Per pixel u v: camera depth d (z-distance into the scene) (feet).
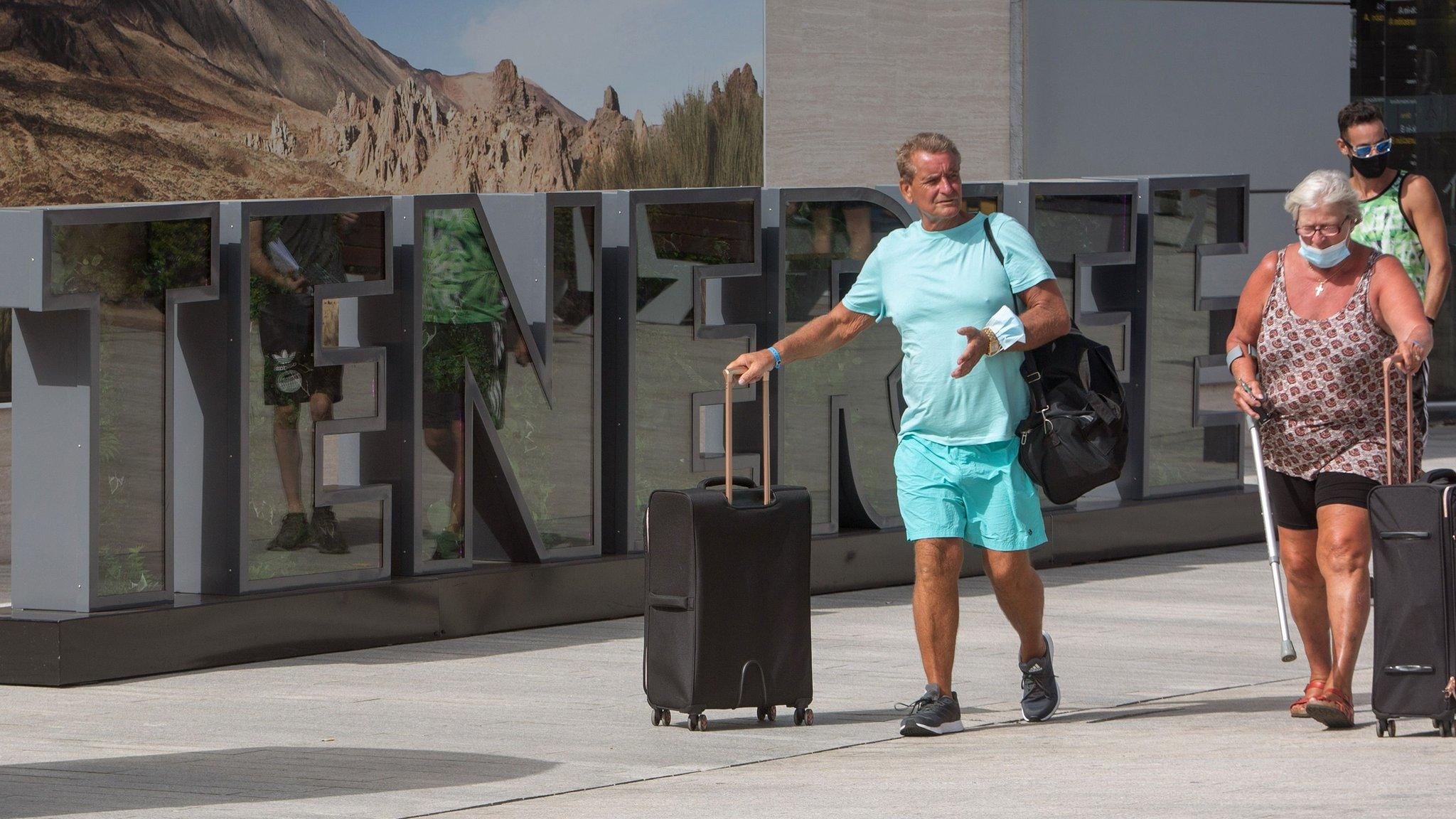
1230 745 34.47
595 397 53.52
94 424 43.75
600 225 53.47
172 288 45.14
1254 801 28.25
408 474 49.85
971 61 87.92
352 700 41.39
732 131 85.30
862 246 59.16
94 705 40.83
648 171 83.41
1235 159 91.76
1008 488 37.37
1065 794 29.55
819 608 54.60
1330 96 93.04
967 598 56.44
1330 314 36.24
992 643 48.60
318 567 48.44
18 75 66.03
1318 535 36.47
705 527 37.47
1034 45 87.92
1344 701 36.09
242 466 46.52
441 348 50.67
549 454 52.70
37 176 66.59
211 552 47.03
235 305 46.24
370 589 48.21
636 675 44.60
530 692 42.27
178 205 45.01
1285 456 36.91
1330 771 31.01
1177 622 51.88
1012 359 37.22
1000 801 29.22
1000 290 37.04
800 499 38.52
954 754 34.76
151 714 39.73
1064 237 62.64
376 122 75.87
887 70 87.97
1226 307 68.03
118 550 44.78
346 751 35.76
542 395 52.34
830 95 87.15
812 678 40.37
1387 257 36.22
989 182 61.26
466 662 46.34
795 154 86.69
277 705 40.70
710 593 37.50
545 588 51.75
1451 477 35.60
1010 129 87.86
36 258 42.32
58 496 44.19
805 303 57.93
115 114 68.59
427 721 38.91
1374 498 34.99
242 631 45.88
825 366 58.29
